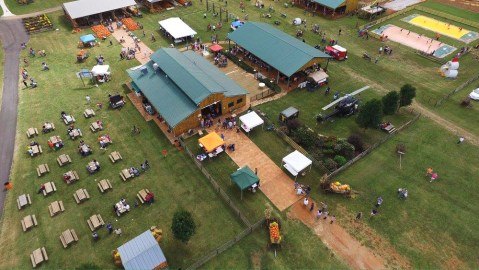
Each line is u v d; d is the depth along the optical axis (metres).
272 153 44.66
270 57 57.78
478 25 75.94
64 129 47.91
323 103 53.59
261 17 81.00
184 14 81.75
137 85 52.88
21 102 52.72
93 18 78.00
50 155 43.78
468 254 33.09
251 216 36.69
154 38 70.81
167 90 50.09
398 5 88.25
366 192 39.06
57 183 40.12
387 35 74.19
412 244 33.91
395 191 39.25
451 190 39.44
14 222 35.75
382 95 55.38
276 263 32.22
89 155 43.91
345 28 76.75
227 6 86.38
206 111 50.59
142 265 30.20
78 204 37.69
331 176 40.56
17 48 67.19
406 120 50.28
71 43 69.19
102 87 56.59
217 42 70.44
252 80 59.06
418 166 42.50
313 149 44.38
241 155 44.28
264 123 49.31
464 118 50.81
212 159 43.66
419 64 63.91
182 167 42.44
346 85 57.94
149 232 32.94
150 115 50.72
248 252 33.06
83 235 34.62
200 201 38.22
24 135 46.78
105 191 39.16
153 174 41.44
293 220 36.19
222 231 35.09
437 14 82.75
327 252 33.22
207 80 49.75
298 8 86.50
